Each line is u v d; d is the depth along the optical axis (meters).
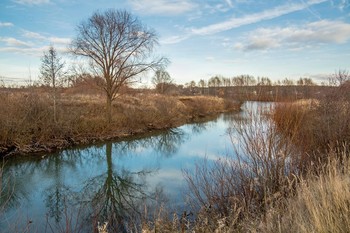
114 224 6.45
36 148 13.88
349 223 2.82
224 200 5.22
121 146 16.94
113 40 19.72
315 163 5.55
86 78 20.00
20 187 9.49
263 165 5.39
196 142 17.55
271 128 5.65
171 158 13.67
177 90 59.59
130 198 8.58
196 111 33.72
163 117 24.66
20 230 6.21
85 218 6.99
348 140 7.04
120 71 19.86
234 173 5.68
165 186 9.34
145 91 30.56
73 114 17.27
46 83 16.69
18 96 15.52
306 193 3.78
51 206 7.98
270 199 4.34
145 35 20.41
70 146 15.22
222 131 21.92
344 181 3.75
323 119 7.73
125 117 21.12
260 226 3.62
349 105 8.23
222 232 3.90
